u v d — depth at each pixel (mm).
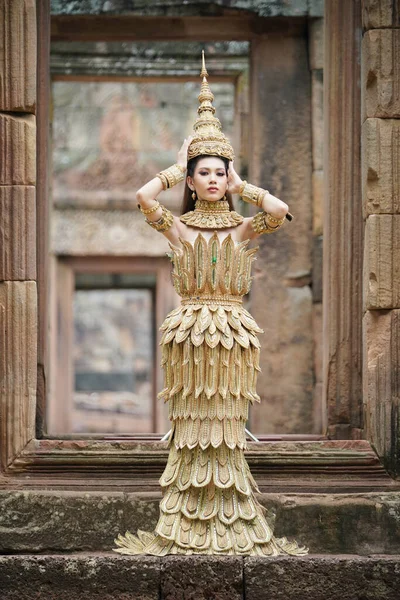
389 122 15938
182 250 13820
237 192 14156
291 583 13188
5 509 14812
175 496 13719
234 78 28531
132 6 23531
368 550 14852
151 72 28484
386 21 16016
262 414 24547
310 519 14875
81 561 13352
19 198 15773
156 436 17766
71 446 15414
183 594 13102
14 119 15867
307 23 24125
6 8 15930
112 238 40719
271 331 24609
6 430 15422
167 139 40969
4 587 13367
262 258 24656
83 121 40938
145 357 59719
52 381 39625
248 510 13672
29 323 15641
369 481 15375
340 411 16938
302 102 24297
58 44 27953
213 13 23609
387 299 15695
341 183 17188
